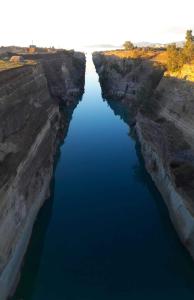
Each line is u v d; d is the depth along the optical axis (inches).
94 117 3506.4
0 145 1323.8
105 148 2610.7
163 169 1792.6
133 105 3351.4
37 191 1596.9
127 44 6550.2
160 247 1434.5
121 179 2087.8
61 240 1494.8
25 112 1749.5
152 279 1261.1
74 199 1846.7
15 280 1183.6
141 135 2482.8
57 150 2443.4
